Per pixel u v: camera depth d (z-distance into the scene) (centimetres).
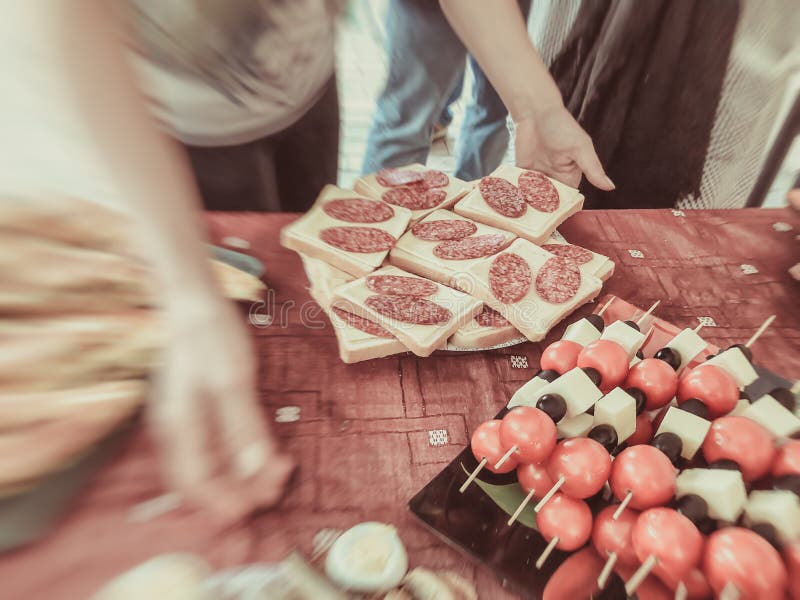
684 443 102
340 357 128
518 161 196
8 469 85
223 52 136
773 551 83
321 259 147
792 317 148
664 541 85
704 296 152
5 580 84
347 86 401
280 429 112
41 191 109
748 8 224
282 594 83
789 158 329
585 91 257
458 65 278
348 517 98
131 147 81
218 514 94
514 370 129
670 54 235
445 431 115
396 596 86
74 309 100
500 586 91
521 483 103
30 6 73
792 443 100
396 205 165
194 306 87
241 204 177
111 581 85
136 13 125
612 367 109
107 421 94
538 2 260
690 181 274
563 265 147
